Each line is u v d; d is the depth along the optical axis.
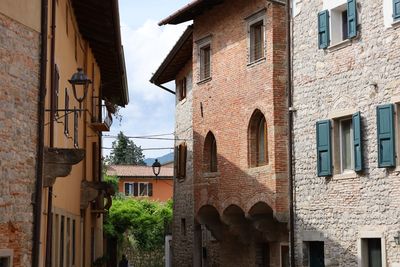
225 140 25.94
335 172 20.53
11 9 12.55
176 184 34.03
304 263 21.58
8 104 12.33
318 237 20.98
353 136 19.72
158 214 49.66
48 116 14.52
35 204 13.05
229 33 25.81
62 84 17.33
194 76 28.27
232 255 27.38
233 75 25.48
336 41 20.83
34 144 13.13
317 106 21.28
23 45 12.87
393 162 18.22
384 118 18.53
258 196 23.58
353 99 19.86
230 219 25.95
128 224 48.00
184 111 32.59
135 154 90.50
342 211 20.11
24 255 12.67
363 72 19.53
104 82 31.97
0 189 11.98
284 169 22.72
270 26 23.22
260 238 25.61
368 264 19.34
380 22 18.98
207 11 27.27
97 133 27.41
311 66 21.61
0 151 12.04
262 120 24.28
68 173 13.73
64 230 17.86
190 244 31.08
